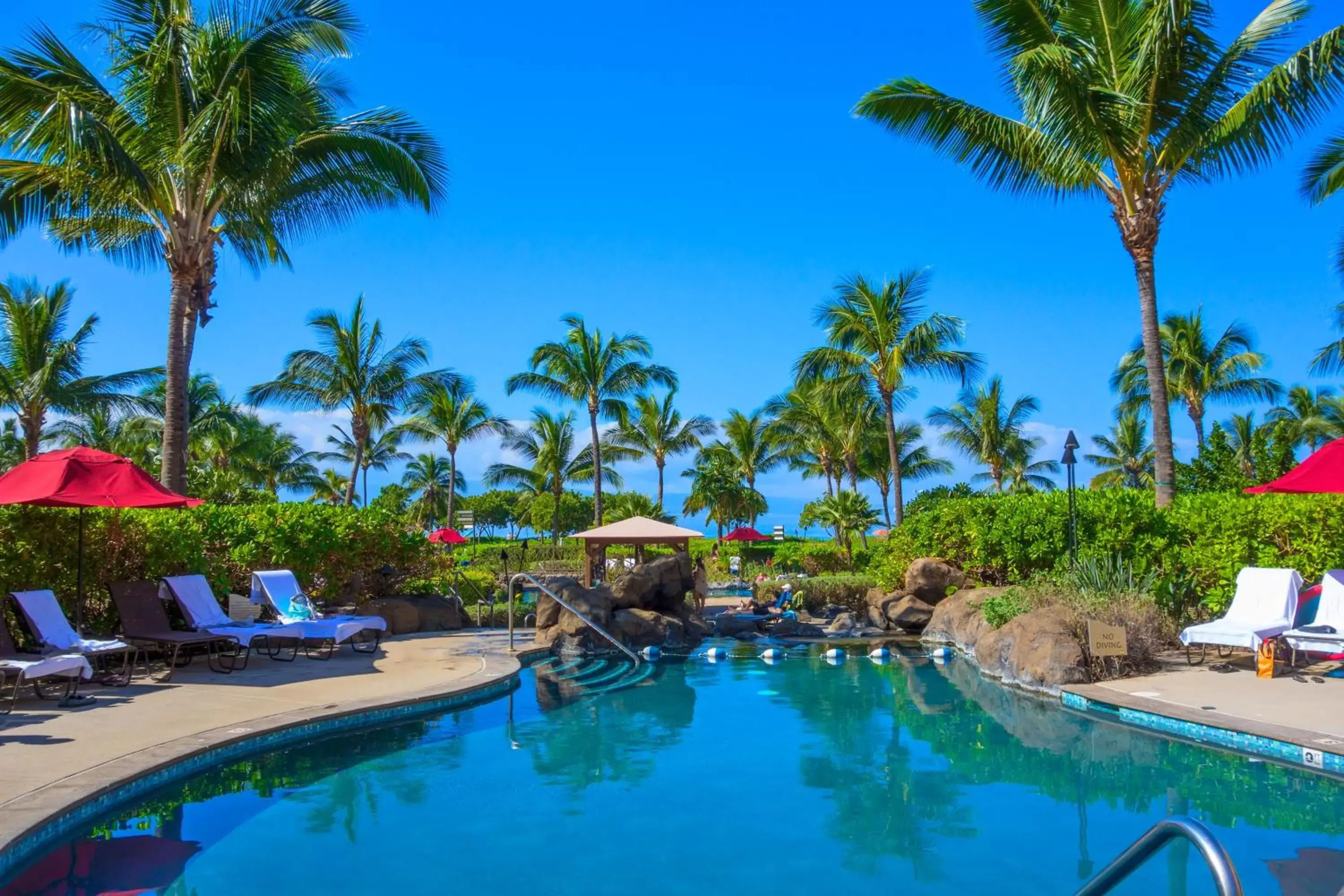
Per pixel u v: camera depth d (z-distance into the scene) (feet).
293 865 17.06
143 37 48.80
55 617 29.94
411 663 37.99
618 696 34.83
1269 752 23.22
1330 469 30.32
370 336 107.96
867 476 156.56
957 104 53.67
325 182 57.06
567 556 123.34
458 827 19.42
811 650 49.93
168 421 50.21
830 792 21.86
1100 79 49.42
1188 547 43.55
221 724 24.84
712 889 16.12
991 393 154.10
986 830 19.01
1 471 111.55
